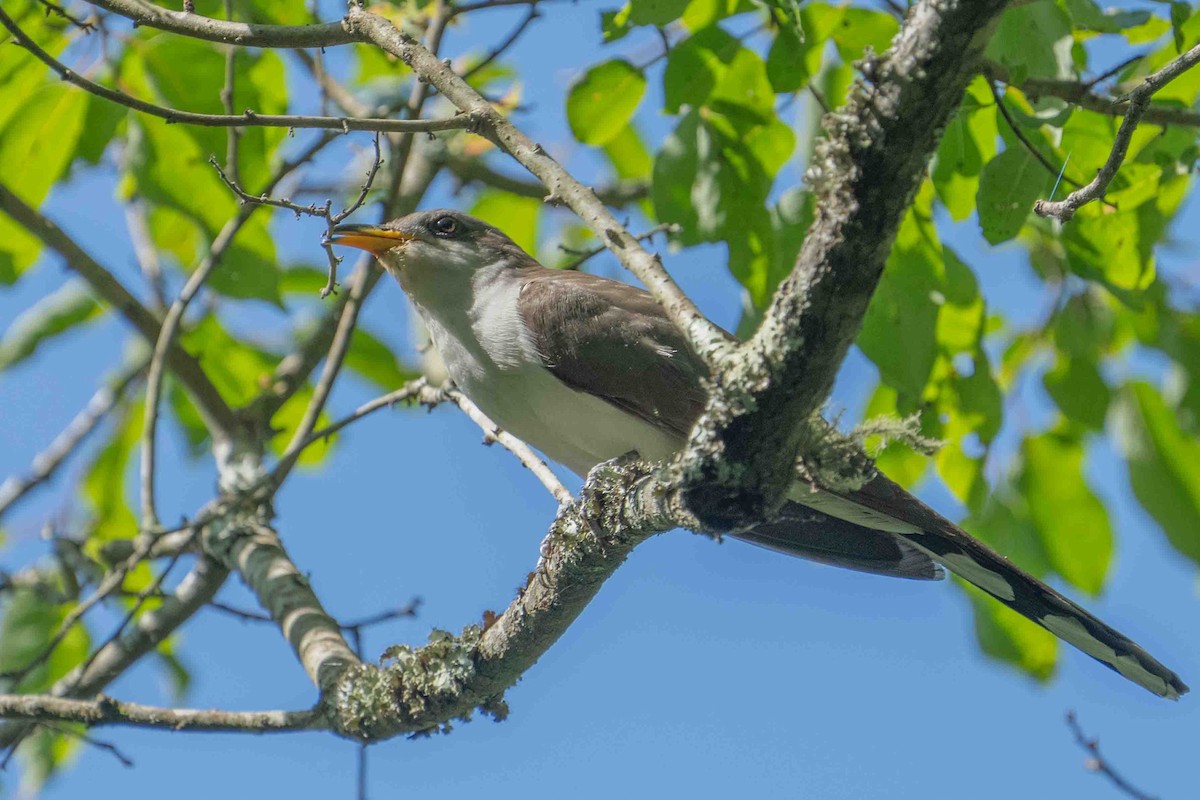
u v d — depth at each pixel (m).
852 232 5.22
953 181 9.34
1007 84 8.80
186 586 10.85
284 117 7.23
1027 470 11.89
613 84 9.83
